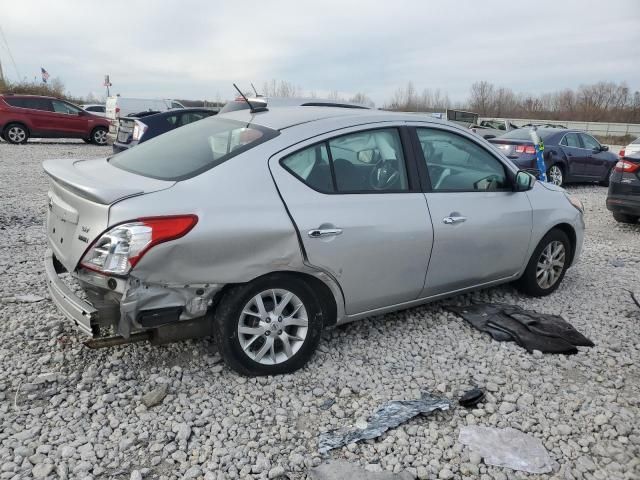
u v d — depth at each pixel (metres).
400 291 3.93
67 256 3.16
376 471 2.70
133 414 3.07
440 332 4.24
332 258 3.48
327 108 4.21
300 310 3.49
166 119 11.62
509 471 2.75
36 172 11.86
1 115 18.31
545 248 4.94
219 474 2.64
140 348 3.72
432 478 2.69
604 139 44.03
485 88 66.88
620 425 3.12
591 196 12.19
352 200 3.59
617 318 4.70
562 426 3.10
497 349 4.00
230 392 3.31
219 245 3.06
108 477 2.60
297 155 3.47
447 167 4.20
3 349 3.65
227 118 4.04
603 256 6.81
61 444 2.79
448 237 4.05
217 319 3.26
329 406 3.25
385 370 3.66
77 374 3.39
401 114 4.11
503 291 5.18
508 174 4.57
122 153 4.01
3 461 2.64
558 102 66.75
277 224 3.24
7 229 6.80
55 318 4.10
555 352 3.98
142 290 2.95
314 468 2.70
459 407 3.29
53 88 41.59
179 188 3.11
